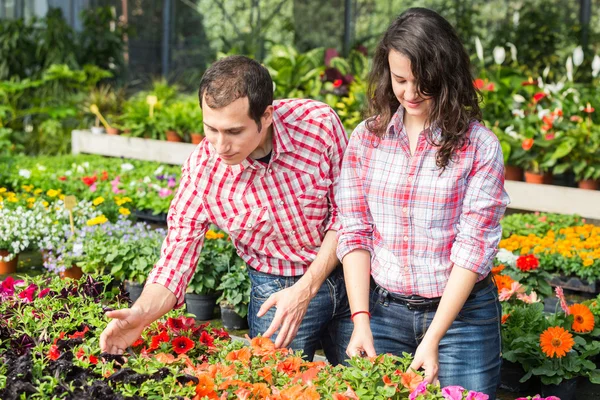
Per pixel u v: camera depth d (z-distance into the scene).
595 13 10.91
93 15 11.81
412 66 2.08
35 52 11.49
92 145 9.58
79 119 10.53
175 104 9.66
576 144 6.77
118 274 4.89
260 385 1.98
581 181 6.83
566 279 5.28
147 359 2.13
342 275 2.72
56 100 10.75
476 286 2.35
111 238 5.00
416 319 2.40
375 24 12.25
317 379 2.04
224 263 4.67
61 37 11.32
